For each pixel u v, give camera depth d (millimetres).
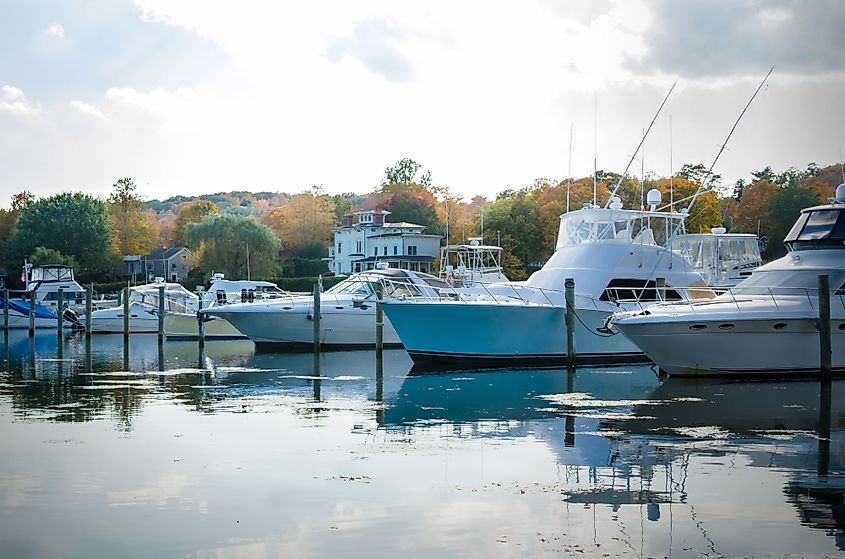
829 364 22391
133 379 25719
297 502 11727
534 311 27641
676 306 23547
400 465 13812
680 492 12180
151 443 15617
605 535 10352
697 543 10070
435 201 112125
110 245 104188
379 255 86438
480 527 10656
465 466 13750
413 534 10414
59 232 99438
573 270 28844
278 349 36812
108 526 10773
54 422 17859
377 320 29109
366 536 10367
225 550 9953
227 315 36281
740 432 16406
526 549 9906
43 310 57781
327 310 35906
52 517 11125
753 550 9852
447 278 41594
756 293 24141
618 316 23531
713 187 91375
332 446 15320
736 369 23156
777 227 77750
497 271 44844
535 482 12734
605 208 29547
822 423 17250
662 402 20031
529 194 97000
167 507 11555
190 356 34281
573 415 18438
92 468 13648
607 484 12617
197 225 91750
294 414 18828
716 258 31859
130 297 52906
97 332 52031
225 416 18578
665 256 29312
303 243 114125
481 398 21125
